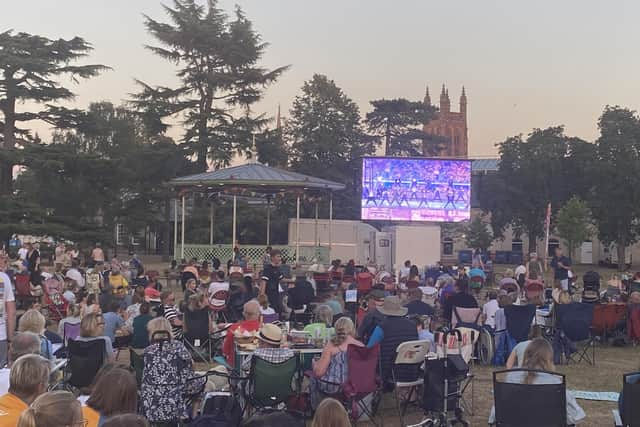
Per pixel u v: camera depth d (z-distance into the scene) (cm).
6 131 4094
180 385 731
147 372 725
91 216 4578
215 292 1515
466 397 1007
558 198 6106
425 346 861
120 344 1173
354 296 1585
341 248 3769
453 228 6128
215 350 1232
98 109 5525
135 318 1127
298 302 1570
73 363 825
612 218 5709
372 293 1136
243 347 889
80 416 369
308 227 3744
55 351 1005
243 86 5084
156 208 5028
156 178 4781
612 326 1432
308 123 5544
